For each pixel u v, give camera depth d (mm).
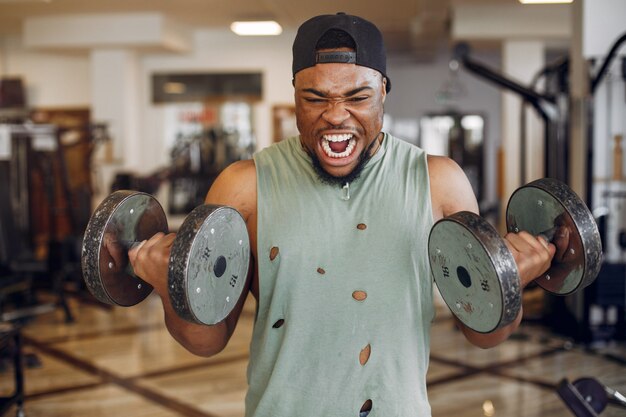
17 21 9516
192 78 10453
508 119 9180
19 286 5695
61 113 10656
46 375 4590
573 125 5676
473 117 13281
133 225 1282
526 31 8648
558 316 5504
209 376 4527
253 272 1461
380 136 1437
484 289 1146
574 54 5656
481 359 4816
